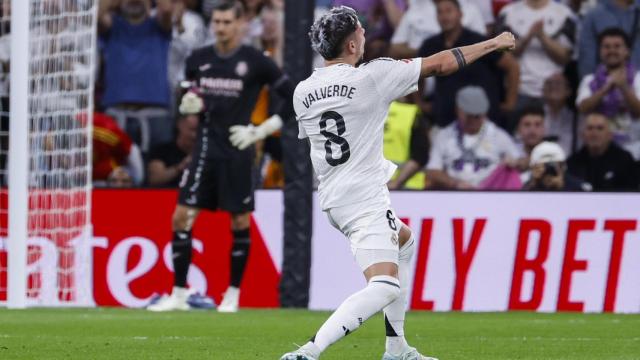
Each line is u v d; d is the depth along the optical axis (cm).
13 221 3866
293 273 4006
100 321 3359
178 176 4762
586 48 4766
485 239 4044
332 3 4909
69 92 4375
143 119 4841
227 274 4075
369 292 1847
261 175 4522
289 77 3922
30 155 4278
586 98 4725
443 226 4047
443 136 4675
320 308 4047
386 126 4416
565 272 4025
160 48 4875
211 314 3688
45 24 4406
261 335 2920
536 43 4775
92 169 4672
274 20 4872
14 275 3891
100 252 4144
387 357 2075
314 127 1953
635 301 4006
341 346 2612
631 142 4728
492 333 3044
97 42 4888
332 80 1933
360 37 1978
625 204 4019
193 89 3806
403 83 1927
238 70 3794
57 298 4144
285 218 4006
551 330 3152
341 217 1927
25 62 3753
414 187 4412
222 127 3812
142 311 3847
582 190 4100
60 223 4162
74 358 2330
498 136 4644
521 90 4762
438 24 4812
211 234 4084
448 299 4038
